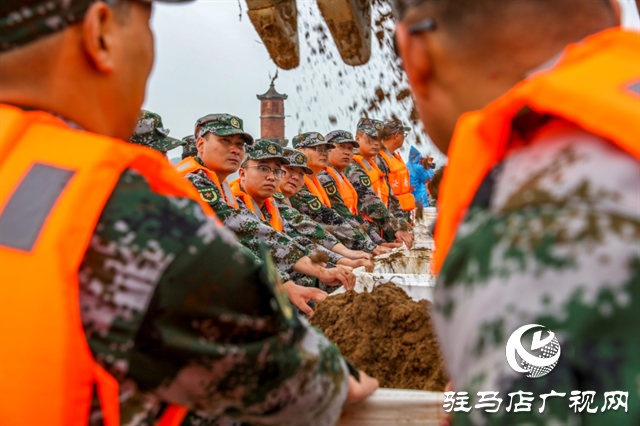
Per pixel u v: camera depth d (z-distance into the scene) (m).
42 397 0.60
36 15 0.72
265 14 1.27
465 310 0.40
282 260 3.04
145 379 0.67
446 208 0.53
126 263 0.65
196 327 0.67
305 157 4.71
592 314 0.34
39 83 0.75
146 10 0.82
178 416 0.74
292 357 0.75
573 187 0.39
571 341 0.34
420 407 1.03
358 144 5.82
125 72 0.80
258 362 0.70
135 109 0.85
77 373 0.61
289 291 2.79
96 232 0.65
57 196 0.65
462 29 0.53
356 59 1.35
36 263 0.61
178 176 0.77
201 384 0.68
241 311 0.70
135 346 0.65
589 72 0.44
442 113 0.58
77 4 0.73
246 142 3.53
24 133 0.71
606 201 0.37
